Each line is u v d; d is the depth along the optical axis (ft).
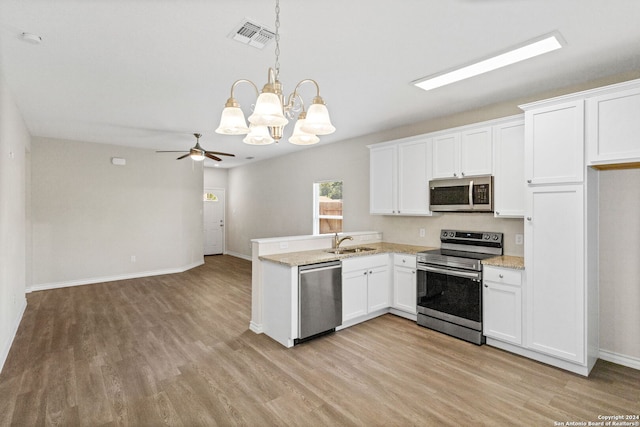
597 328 9.58
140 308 14.42
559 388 8.06
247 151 22.13
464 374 8.73
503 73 9.48
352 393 7.85
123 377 8.56
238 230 29.40
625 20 6.76
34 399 7.57
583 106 8.57
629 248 9.25
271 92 5.72
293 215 22.56
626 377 8.61
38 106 12.39
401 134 15.42
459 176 12.00
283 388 8.05
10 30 7.13
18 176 12.89
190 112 13.16
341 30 7.16
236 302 15.38
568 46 7.88
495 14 6.57
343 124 15.02
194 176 24.16
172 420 6.87
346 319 11.84
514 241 11.58
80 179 18.72
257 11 6.45
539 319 9.32
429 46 7.91
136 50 8.08
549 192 9.16
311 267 10.79
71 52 8.18
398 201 14.11
